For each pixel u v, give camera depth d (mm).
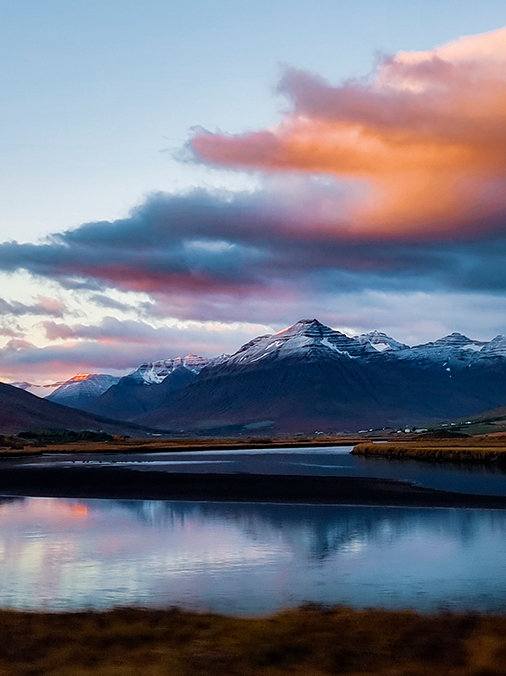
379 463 109500
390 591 27484
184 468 101500
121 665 16594
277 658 17375
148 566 32688
